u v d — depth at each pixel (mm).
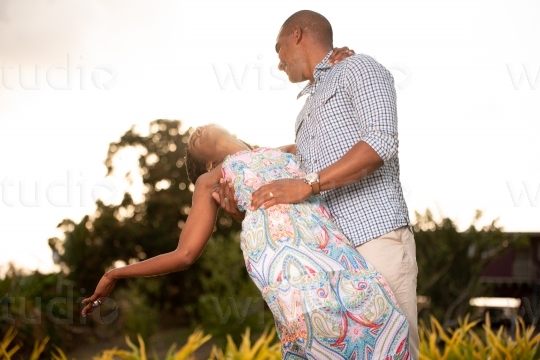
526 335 4836
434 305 9367
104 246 17625
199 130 2795
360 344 2301
